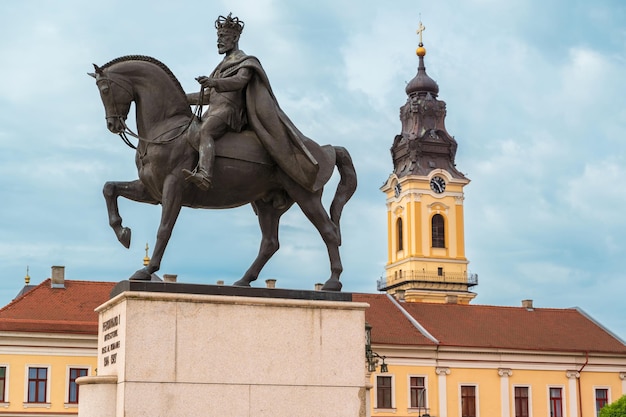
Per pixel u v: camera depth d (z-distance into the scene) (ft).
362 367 39.65
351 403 39.29
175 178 39.83
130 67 40.63
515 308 208.74
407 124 358.43
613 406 167.94
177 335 37.29
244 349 38.14
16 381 156.97
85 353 160.76
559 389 192.54
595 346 196.95
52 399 157.99
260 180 41.47
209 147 39.73
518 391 189.88
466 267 341.00
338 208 43.75
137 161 41.27
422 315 198.18
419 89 361.51
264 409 38.04
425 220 341.21
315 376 38.96
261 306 38.63
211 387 37.45
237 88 40.37
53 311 165.27
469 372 187.32
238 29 42.42
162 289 37.68
